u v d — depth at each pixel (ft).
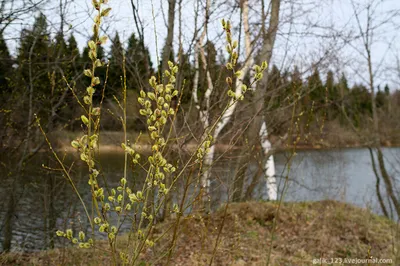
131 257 5.83
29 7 15.42
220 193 17.56
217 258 14.44
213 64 18.95
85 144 4.94
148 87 15.76
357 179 39.60
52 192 18.71
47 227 17.72
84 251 14.20
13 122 18.22
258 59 21.88
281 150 23.68
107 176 20.54
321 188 27.78
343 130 35.58
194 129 14.29
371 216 24.43
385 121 40.16
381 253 18.93
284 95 22.75
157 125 5.26
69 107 20.92
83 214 19.44
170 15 17.52
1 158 18.31
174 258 13.03
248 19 21.88
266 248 17.87
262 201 23.85
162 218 14.94
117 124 18.66
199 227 15.78
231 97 5.69
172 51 17.95
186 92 18.07
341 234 21.15
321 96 27.37
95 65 4.78
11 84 18.31
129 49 18.88
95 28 4.65
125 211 5.70
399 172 30.66
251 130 19.13
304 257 17.51
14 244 17.85
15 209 18.38
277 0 21.80
